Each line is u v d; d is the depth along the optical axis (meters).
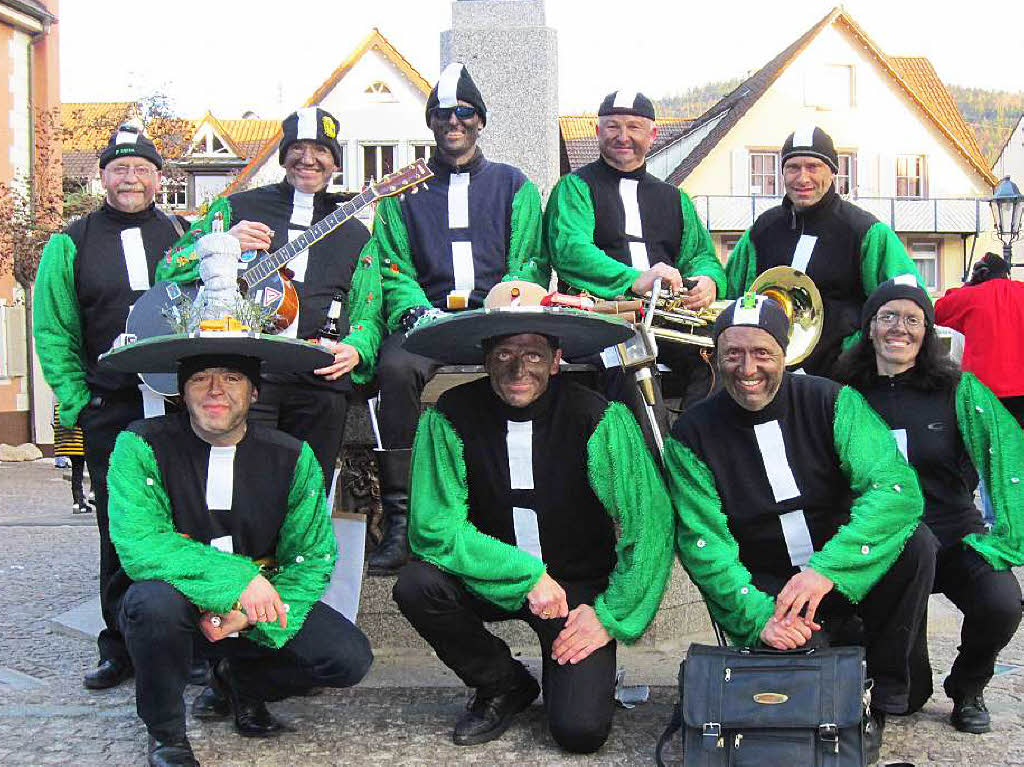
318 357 4.13
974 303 8.16
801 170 5.50
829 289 5.54
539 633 4.27
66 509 11.90
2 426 20.28
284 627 3.94
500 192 5.60
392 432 5.04
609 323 4.02
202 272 4.46
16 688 4.81
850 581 3.83
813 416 4.07
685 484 4.12
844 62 32.47
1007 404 8.13
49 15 21.30
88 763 3.93
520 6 6.74
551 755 4.02
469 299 5.46
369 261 5.26
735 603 3.96
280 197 5.24
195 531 4.02
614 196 5.68
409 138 28.42
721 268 5.77
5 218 20.05
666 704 4.57
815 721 3.56
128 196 5.11
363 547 5.07
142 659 3.76
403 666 5.09
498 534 4.30
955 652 5.29
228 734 4.23
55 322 5.04
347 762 3.96
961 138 36.00
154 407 4.91
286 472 4.09
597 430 4.16
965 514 4.29
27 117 21.34
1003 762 3.90
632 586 4.09
